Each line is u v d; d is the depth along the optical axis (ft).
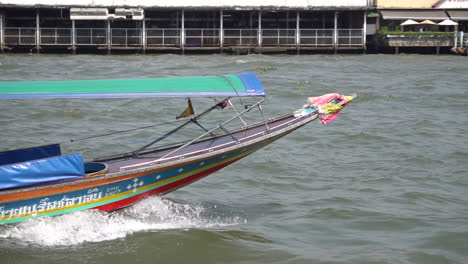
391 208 41.11
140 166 37.17
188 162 36.88
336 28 144.87
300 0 144.05
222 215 39.52
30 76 95.35
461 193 44.39
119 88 35.68
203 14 152.87
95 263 32.42
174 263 32.76
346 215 39.70
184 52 144.15
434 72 106.63
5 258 32.35
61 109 70.18
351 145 57.47
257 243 35.29
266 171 49.19
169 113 70.13
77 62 118.01
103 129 61.87
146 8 141.18
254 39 142.82
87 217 35.86
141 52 143.43
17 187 33.73
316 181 46.98
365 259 33.09
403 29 156.97
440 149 55.83
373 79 96.94
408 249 34.50
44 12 150.30
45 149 38.47
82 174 35.22
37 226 34.76
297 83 89.97
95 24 153.48
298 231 37.14
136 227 36.68
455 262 32.96
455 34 144.97
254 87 37.09
